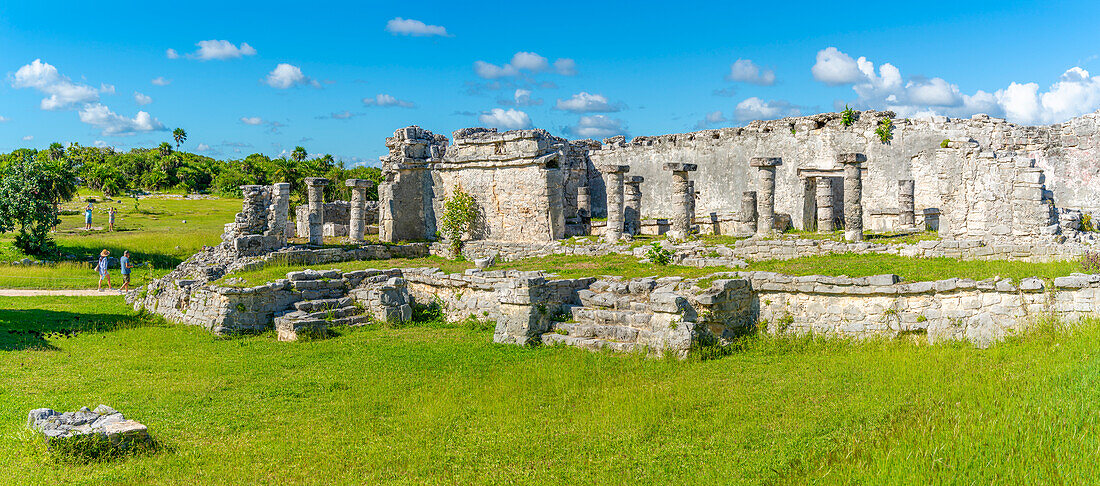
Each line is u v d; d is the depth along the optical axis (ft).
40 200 110.52
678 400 37.04
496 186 98.27
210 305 61.77
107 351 53.42
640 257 75.56
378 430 34.96
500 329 53.11
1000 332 44.62
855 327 48.96
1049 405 31.14
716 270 61.36
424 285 66.59
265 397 40.93
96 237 128.26
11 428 34.14
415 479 29.32
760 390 38.58
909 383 37.32
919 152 97.09
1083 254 57.57
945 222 88.22
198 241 122.83
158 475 29.53
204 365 48.78
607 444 32.12
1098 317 42.93
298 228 116.37
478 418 36.37
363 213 100.83
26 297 78.48
